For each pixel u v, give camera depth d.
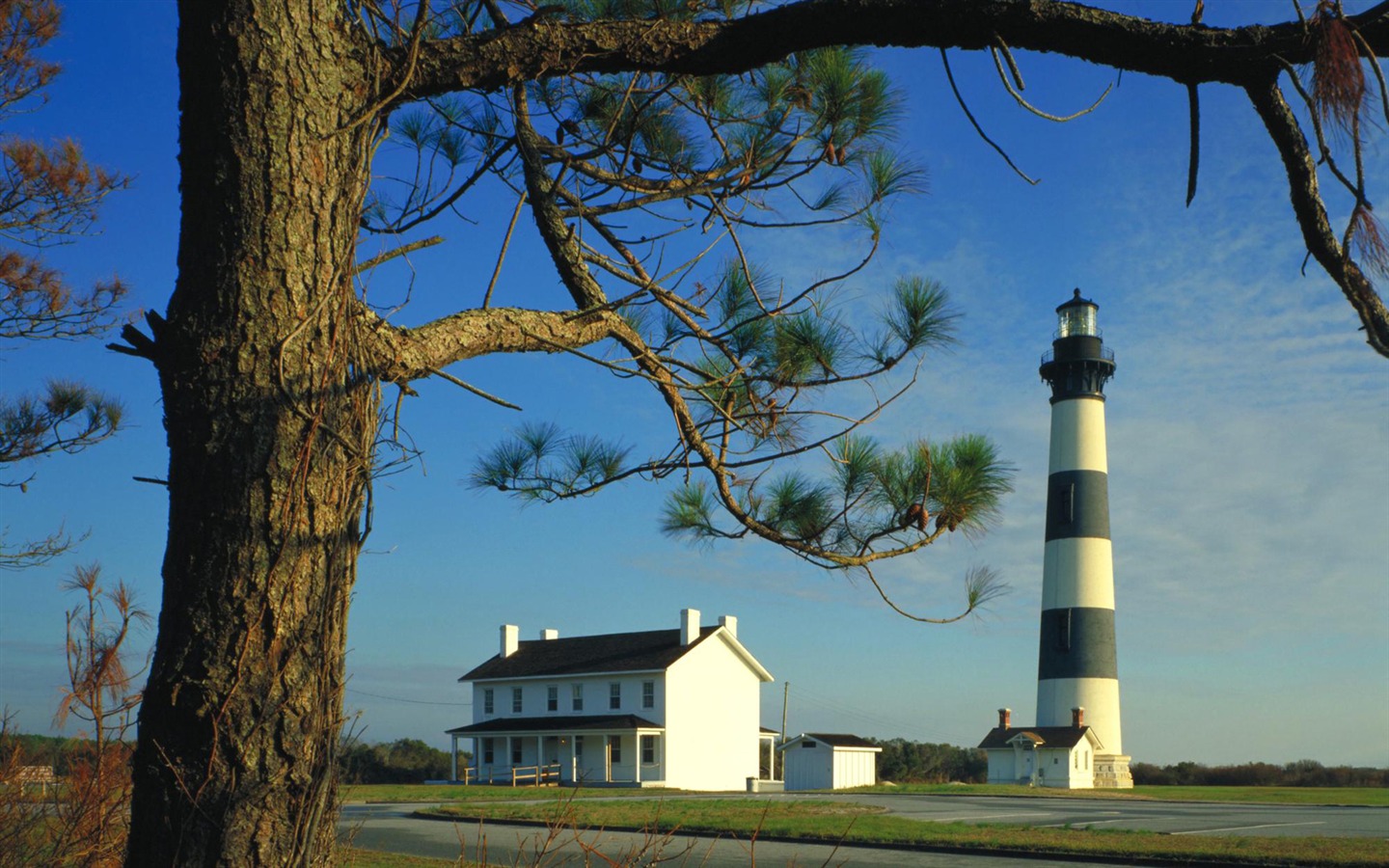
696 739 44.75
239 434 2.57
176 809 2.45
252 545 2.54
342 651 2.69
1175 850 14.75
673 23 2.88
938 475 4.29
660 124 4.58
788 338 4.30
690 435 4.24
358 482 2.79
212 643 2.50
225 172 2.64
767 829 17.55
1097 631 45.78
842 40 2.72
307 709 2.56
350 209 2.79
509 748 47.31
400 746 49.19
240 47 2.64
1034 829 18.69
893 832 17.59
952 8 2.48
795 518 4.48
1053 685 46.47
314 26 2.73
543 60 2.91
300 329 2.61
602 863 9.49
